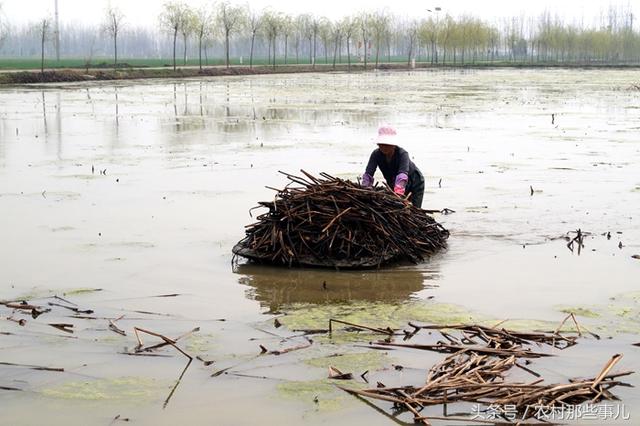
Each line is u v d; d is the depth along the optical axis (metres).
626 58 139.50
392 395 5.50
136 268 8.89
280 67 93.06
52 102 37.47
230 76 76.00
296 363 6.12
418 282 8.34
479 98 43.22
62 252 9.59
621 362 6.09
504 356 6.16
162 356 6.28
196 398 5.52
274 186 14.24
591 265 8.96
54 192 13.64
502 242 10.10
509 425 5.14
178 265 9.02
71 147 20.33
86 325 7.01
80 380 5.82
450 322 7.04
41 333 6.80
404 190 9.91
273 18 93.94
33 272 8.73
